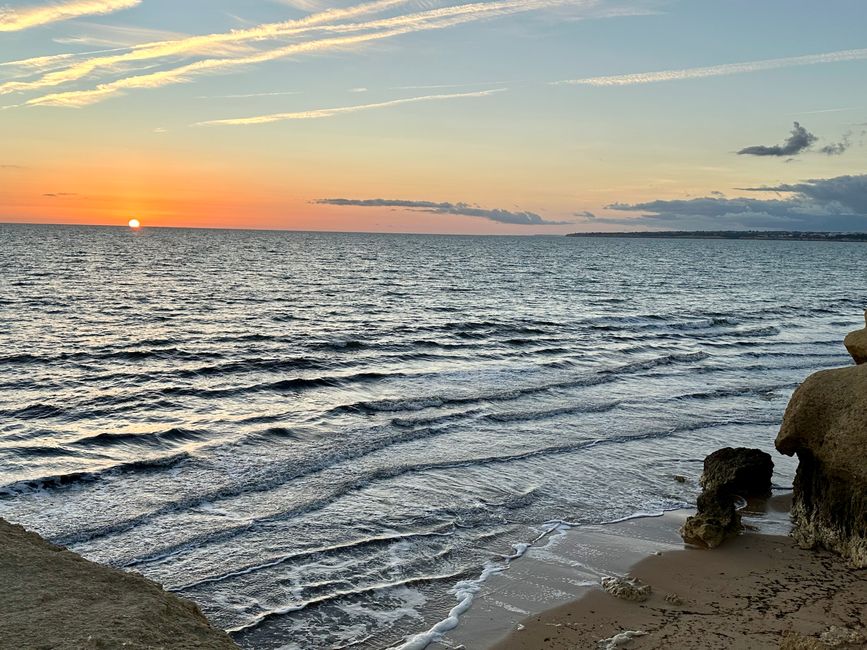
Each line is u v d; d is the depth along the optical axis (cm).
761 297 5803
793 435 1143
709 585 973
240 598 889
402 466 1425
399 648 795
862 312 4931
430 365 2528
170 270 6875
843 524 1076
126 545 1013
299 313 3894
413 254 12238
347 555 1026
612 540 1126
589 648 805
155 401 1889
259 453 1465
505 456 1523
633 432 1742
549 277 7419
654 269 9406
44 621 561
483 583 964
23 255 8081
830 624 853
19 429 1577
